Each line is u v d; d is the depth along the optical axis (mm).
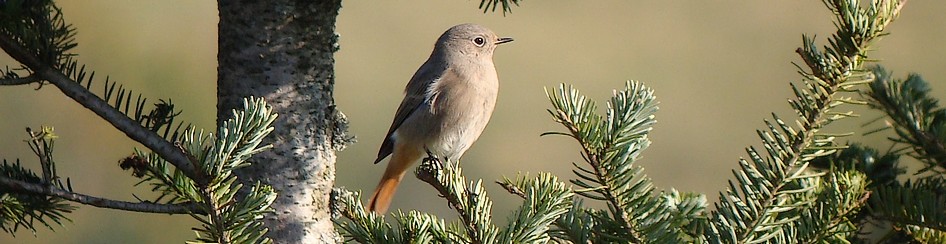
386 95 5656
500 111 5664
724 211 4562
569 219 4680
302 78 4711
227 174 4199
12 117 5285
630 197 4598
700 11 6066
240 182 4711
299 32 4707
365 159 5566
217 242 4270
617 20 5930
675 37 5895
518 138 5621
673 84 5750
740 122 5695
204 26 5391
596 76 5738
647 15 6164
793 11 6027
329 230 4719
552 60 5809
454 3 5836
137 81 5328
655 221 4617
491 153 5598
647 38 6031
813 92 4422
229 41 4707
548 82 5734
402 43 5734
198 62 5371
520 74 5730
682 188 5625
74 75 4707
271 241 4340
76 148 5281
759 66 5793
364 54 5703
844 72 4332
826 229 4660
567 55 5848
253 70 4707
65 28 4719
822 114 4406
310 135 4715
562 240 4684
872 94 4699
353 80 5664
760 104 5738
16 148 5281
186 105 5344
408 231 4699
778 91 5762
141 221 5273
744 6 6008
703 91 5742
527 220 4559
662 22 6051
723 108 5723
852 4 4250
